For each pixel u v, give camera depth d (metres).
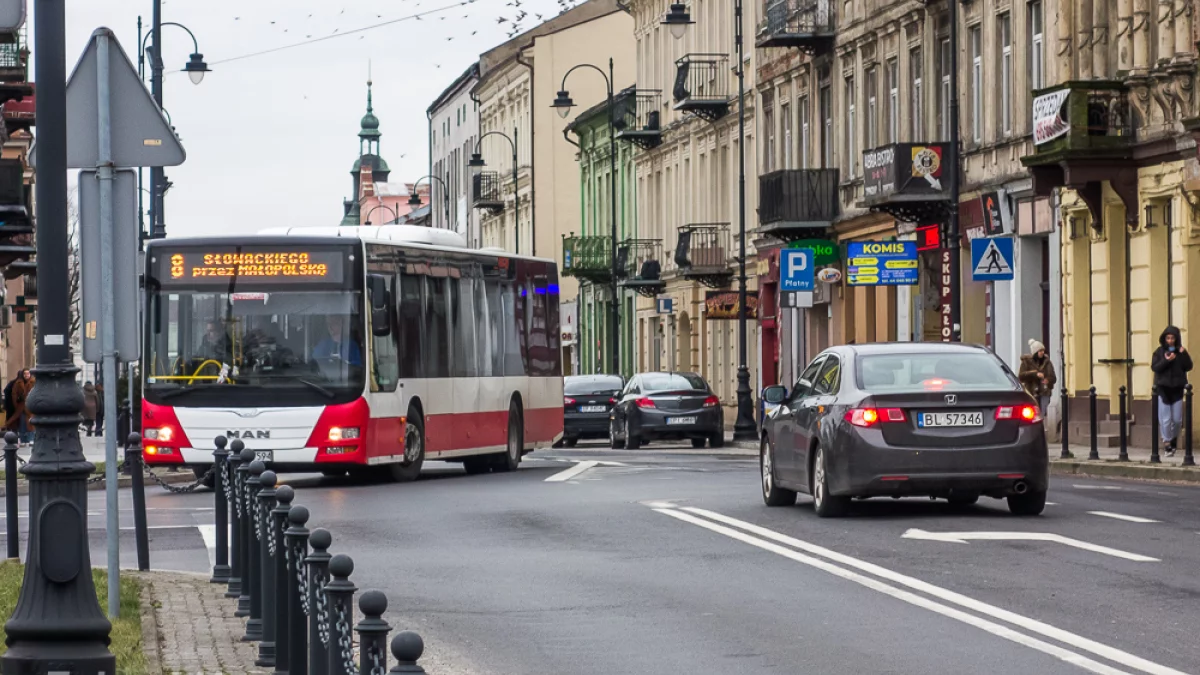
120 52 22.39
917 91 84.75
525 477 55.31
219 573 28.25
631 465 62.31
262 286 51.84
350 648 13.71
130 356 23.22
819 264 95.88
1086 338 69.44
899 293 86.31
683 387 86.38
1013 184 73.94
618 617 24.03
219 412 51.53
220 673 19.88
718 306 110.44
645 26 138.50
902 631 22.19
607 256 145.38
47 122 18.50
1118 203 66.75
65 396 18.12
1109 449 63.88
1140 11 63.94
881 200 81.31
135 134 22.48
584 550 32.00
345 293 51.78
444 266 57.41
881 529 33.84
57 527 17.92
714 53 117.19
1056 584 25.75
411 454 54.66
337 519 39.66
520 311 63.53
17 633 17.81
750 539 32.81
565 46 174.25
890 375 36.53
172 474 59.16
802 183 94.88
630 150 143.12
